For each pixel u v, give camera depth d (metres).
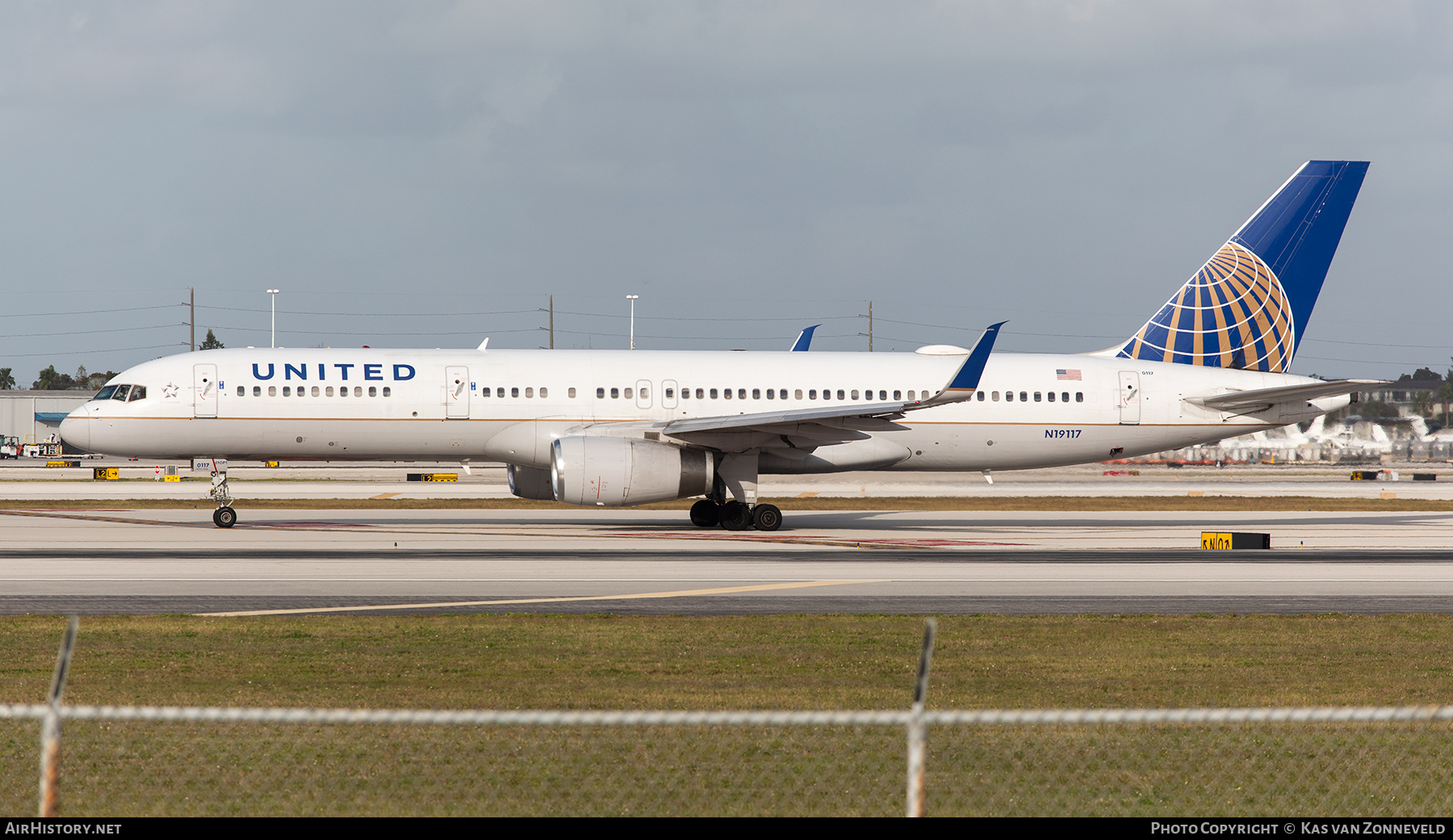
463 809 35.69
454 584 94.50
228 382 141.00
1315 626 76.19
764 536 141.00
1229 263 164.00
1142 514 191.38
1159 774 40.94
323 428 142.38
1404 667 62.34
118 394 140.62
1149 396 158.38
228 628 71.44
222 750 42.59
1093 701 52.91
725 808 36.03
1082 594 92.06
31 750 42.34
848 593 91.31
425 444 145.50
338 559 110.94
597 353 150.50
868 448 152.25
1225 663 62.94
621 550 121.81
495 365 146.38
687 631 71.94
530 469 155.62
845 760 41.75
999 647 67.44
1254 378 162.75
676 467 137.38
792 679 57.50
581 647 66.19
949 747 43.91
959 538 141.50
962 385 134.12
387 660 61.62
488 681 56.38
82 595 86.25
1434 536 151.12
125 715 27.53
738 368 150.75
